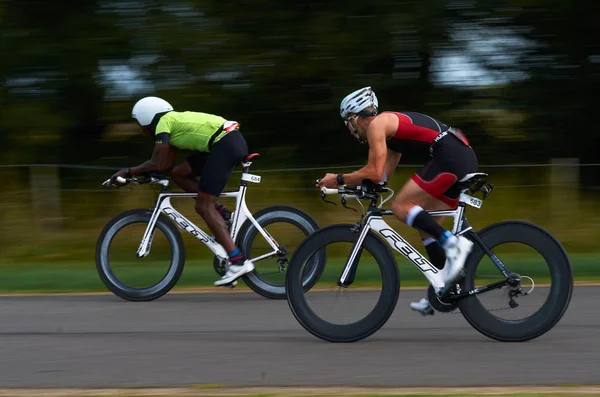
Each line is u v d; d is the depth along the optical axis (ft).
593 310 24.32
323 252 22.27
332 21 47.14
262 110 49.16
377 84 48.01
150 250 27.84
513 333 20.03
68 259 38.40
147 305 26.63
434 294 20.53
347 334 20.43
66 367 18.58
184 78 47.62
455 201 20.57
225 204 28.35
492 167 41.34
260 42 47.47
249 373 17.85
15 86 48.60
